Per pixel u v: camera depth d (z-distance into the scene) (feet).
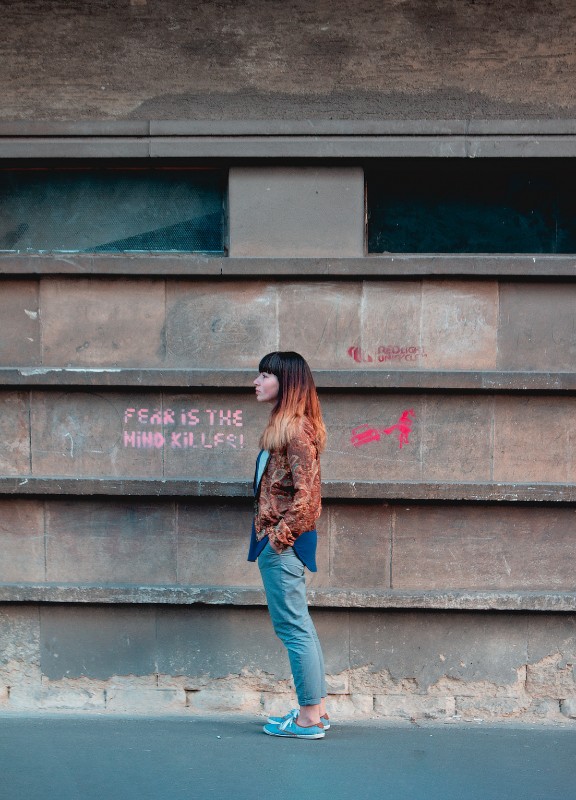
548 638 14.80
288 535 12.07
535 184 15.20
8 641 15.08
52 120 14.70
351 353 14.85
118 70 14.73
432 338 14.80
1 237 15.52
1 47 14.74
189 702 15.07
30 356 15.06
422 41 14.56
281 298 14.85
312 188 14.73
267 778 12.04
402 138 14.46
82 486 14.76
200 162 14.88
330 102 14.65
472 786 11.87
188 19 14.66
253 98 14.69
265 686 14.99
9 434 15.08
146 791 11.59
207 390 14.87
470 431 14.80
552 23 14.48
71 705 15.11
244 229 14.79
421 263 14.49
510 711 14.85
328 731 14.10
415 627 14.89
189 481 14.70
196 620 15.01
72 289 14.97
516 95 14.55
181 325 14.94
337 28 14.60
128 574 15.07
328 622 14.92
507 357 14.78
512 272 14.47
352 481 14.64
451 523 14.85
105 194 15.48
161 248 15.47
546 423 14.79
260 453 12.92
